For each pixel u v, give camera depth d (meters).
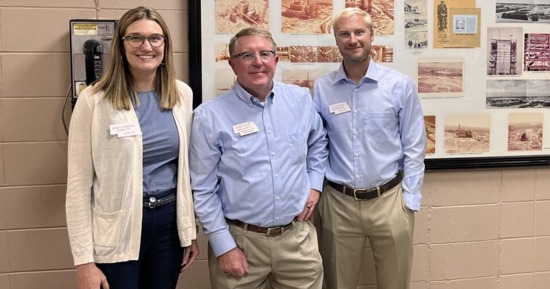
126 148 1.63
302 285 1.95
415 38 2.47
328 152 2.21
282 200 1.85
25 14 2.19
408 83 2.16
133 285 1.69
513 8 2.55
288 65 2.38
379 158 2.12
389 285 2.21
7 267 2.28
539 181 2.69
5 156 2.24
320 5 2.38
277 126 1.88
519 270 2.72
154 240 1.73
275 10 2.34
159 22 1.70
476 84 2.55
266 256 1.88
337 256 2.21
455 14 2.50
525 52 2.58
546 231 2.72
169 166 1.75
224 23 2.30
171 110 1.75
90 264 1.62
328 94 2.19
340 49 2.10
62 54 2.23
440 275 2.65
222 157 1.86
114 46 1.67
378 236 2.16
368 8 2.42
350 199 2.15
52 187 2.29
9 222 2.27
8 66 2.20
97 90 1.66
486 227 2.66
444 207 2.61
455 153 2.56
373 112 2.12
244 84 1.86
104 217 1.64
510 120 2.60
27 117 2.23
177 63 2.32
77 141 1.63
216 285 1.91
